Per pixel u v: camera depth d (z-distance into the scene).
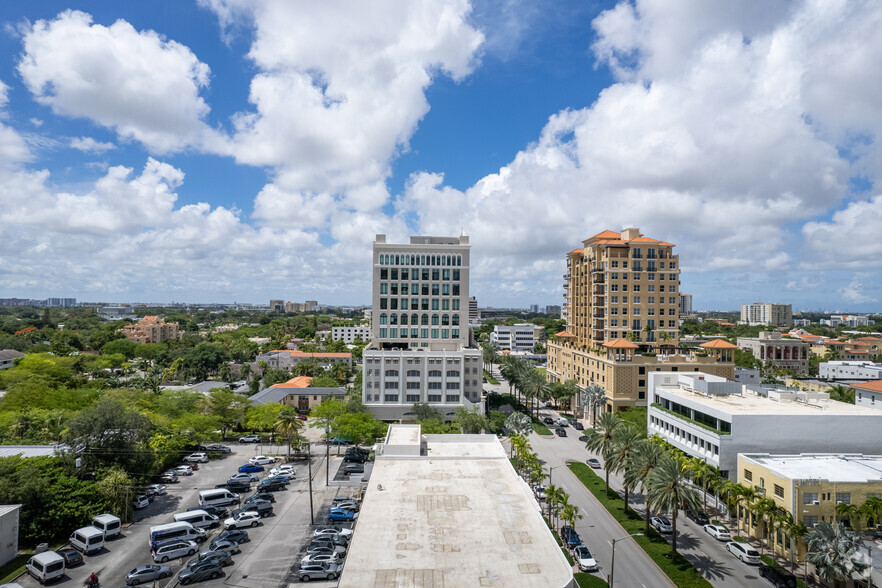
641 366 129.00
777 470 65.19
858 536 54.09
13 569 55.38
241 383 180.75
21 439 86.38
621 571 58.16
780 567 58.94
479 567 37.28
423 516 46.09
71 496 63.44
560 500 65.00
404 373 129.25
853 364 181.50
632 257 150.75
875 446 75.50
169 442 88.81
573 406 149.12
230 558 57.84
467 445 70.31
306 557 55.78
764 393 103.19
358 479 86.25
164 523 67.75
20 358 174.75
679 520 72.56
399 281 148.50
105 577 54.12
